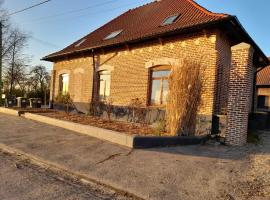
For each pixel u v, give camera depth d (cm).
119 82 1414
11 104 2095
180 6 1463
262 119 1502
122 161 659
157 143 808
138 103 1275
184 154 741
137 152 738
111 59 1475
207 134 988
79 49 1616
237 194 493
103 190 509
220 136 978
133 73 1341
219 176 579
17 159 682
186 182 541
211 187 521
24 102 2061
